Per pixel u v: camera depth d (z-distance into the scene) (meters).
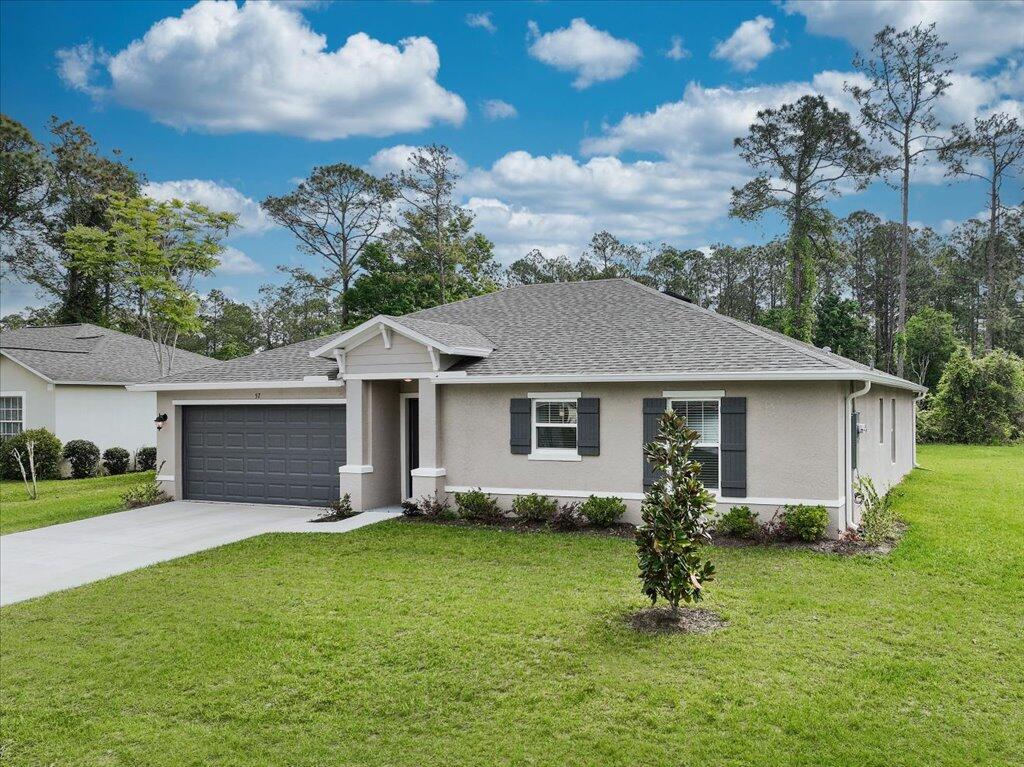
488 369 15.02
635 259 62.94
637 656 7.29
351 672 7.12
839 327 49.53
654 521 8.27
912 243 62.69
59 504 19.69
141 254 28.44
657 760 5.41
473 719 6.11
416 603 9.20
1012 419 35.03
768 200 45.41
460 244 49.16
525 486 14.70
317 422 17.28
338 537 13.33
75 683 7.09
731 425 12.90
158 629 8.55
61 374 27.06
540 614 8.62
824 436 12.31
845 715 6.02
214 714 6.35
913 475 22.08
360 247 49.78
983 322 61.94
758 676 6.79
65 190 44.97
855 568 10.55
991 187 51.06
